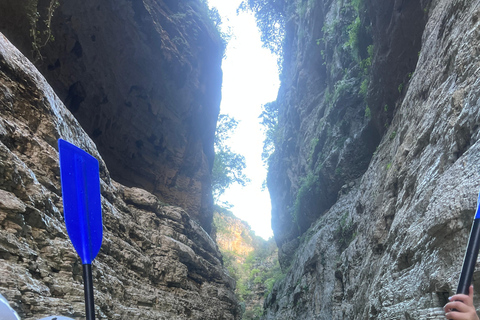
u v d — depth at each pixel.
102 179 11.79
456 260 4.46
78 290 7.01
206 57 23.89
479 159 4.54
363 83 18.75
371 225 12.31
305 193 25.84
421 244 5.67
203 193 23.66
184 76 21.70
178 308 13.00
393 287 6.77
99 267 9.47
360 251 13.83
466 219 4.37
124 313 9.78
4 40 7.88
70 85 16.92
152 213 14.85
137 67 19.39
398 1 12.64
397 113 13.48
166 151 21.53
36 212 6.76
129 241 12.34
